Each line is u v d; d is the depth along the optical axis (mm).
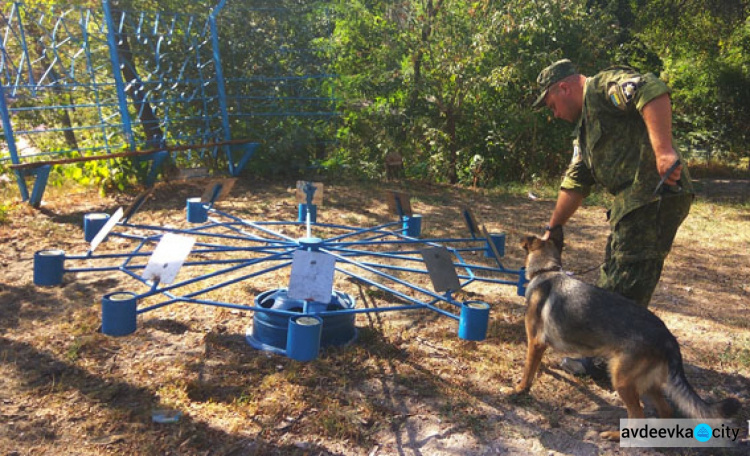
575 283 3525
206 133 10992
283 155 11258
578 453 3283
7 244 6520
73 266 5941
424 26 12242
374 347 4418
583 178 4207
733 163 18094
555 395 3898
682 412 3426
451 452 3229
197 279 4023
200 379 3822
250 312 4996
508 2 12297
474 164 12016
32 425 3232
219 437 3217
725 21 18672
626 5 17438
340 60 13156
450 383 3967
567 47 12867
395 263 6652
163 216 8094
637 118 3611
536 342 3682
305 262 3660
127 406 3461
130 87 10344
